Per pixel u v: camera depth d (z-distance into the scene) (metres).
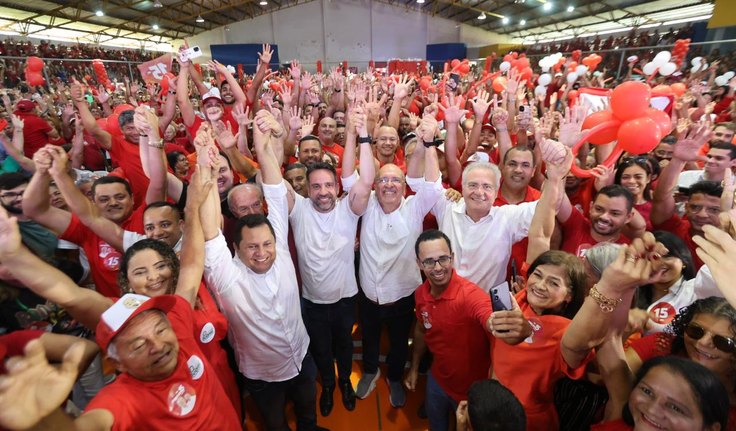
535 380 1.37
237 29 23.91
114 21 18.98
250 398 2.55
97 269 2.07
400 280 2.22
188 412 1.17
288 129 3.78
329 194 2.11
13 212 2.05
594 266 1.48
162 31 23.16
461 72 6.72
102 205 2.15
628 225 2.07
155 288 1.42
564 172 1.64
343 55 23.98
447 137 2.61
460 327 1.69
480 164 2.00
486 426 1.04
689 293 1.48
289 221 2.29
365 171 2.09
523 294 1.56
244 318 1.72
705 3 11.86
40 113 5.40
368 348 2.50
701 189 1.98
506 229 2.06
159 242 1.50
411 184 2.30
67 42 19.30
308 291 2.28
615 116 1.78
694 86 4.61
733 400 1.04
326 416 2.38
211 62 4.09
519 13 19.69
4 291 1.51
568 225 2.18
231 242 2.44
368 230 2.25
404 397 2.45
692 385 0.85
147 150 2.15
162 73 4.27
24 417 0.64
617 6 15.08
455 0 19.94
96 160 4.63
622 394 1.10
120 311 1.04
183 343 1.28
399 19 23.61
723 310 1.05
